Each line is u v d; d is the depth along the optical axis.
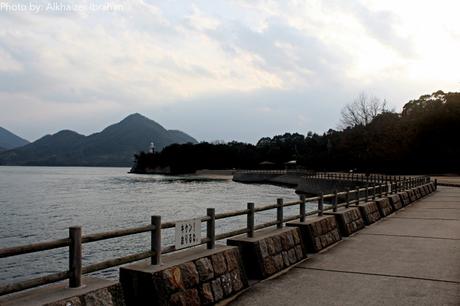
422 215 16.56
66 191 60.25
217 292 5.69
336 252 9.14
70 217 31.23
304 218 9.41
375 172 78.00
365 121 80.25
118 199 47.31
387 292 6.11
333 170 95.06
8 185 74.00
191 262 5.36
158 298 4.68
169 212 34.47
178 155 147.00
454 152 71.50
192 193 57.50
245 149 145.75
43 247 3.72
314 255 8.81
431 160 72.94
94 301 3.98
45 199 46.31
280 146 135.00
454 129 69.94
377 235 11.52
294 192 60.69
